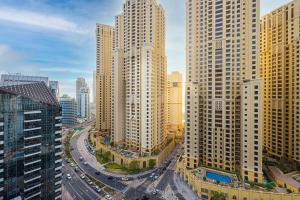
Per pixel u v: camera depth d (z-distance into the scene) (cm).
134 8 15350
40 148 8038
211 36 11762
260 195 8488
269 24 13300
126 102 15925
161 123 16350
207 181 9738
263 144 13662
